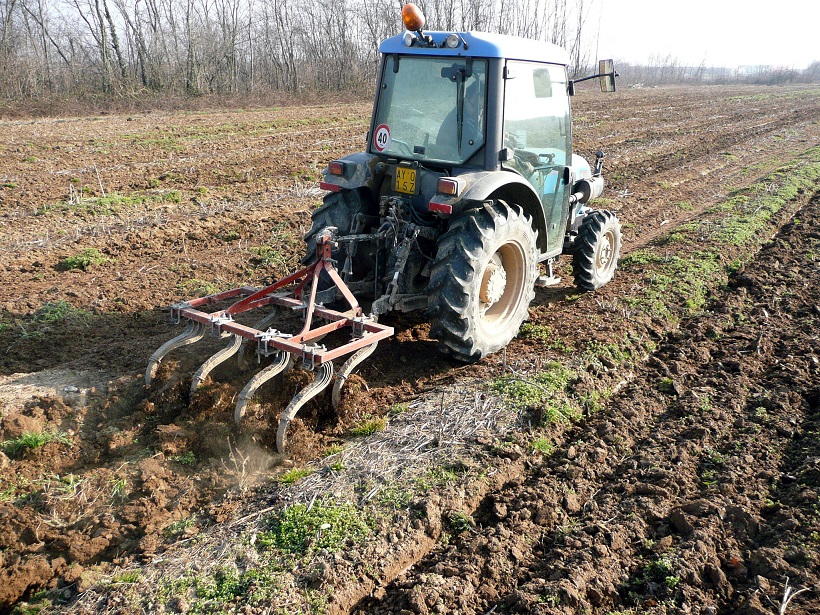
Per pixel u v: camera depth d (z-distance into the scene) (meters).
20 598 3.34
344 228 5.68
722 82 63.56
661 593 3.42
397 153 5.66
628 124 22.80
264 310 6.25
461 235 5.11
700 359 6.02
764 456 4.55
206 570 3.38
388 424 4.66
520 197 5.75
